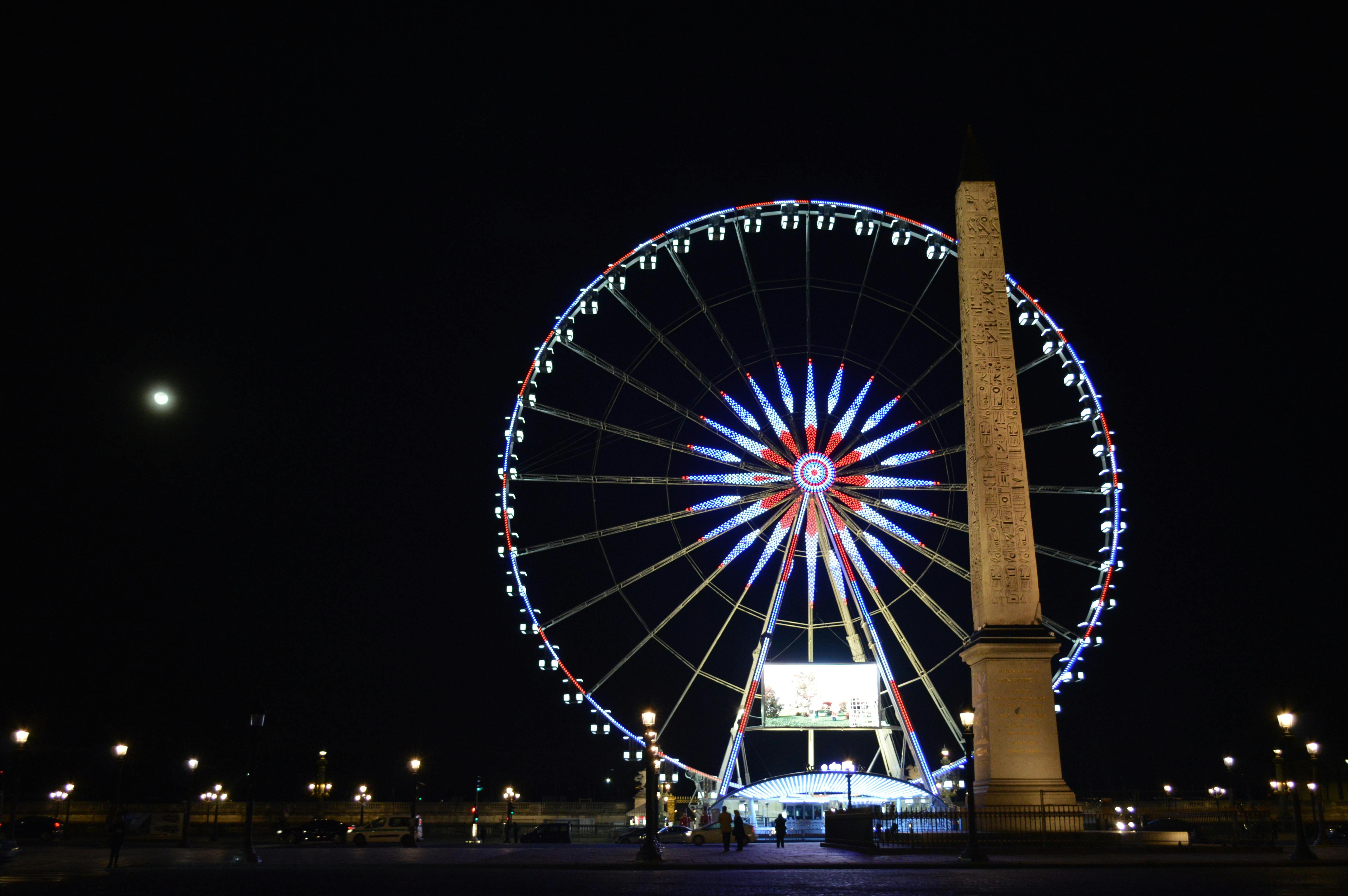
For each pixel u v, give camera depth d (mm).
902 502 54125
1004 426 39719
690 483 55062
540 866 35719
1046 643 38031
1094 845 37656
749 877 30031
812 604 54656
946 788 54469
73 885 26938
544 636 54406
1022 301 56094
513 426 56531
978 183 42188
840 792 55062
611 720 54406
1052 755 37844
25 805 78500
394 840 55656
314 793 98750
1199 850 37656
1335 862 33781
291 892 24672
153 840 64750
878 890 24984
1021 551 38812
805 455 54438
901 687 55562
